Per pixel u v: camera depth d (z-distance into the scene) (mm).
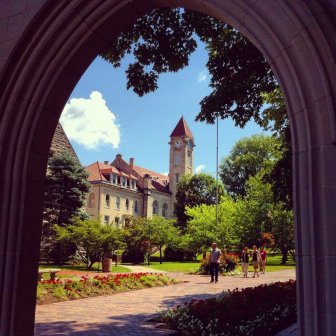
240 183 55375
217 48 8875
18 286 3988
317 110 2908
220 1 3514
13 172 4148
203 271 22078
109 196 58469
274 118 12438
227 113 9727
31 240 4184
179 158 78125
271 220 32031
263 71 8797
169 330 6648
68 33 4098
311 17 2904
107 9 4031
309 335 2746
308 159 2920
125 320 7684
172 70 8516
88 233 24422
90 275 18594
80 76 4457
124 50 8398
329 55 2850
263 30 3240
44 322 7387
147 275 15781
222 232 31938
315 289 2736
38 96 4180
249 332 6172
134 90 8672
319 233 2797
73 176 28391
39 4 4090
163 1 4086
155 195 70688
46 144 4410
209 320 6523
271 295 8383
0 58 4180
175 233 38281
